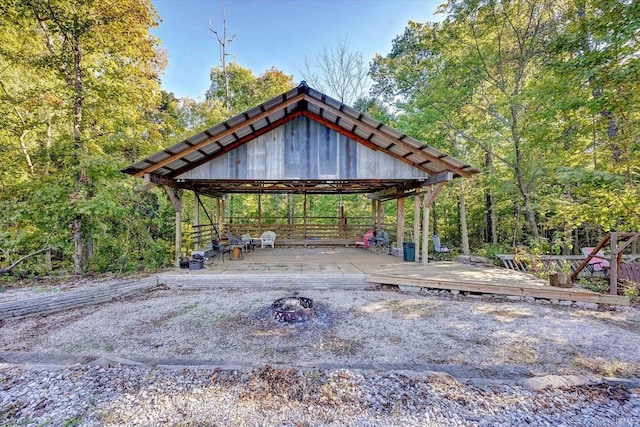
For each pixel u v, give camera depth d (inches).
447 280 232.4
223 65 636.7
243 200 640.4
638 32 216.7
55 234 270.7
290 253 394.6
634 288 213.3
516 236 501.7
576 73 247.6
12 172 280.8
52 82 311.0
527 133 325.4
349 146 280.2
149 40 315.0
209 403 88.8
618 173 265.9
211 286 247.8
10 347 143.1
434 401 89.7
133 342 147.3
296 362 122.7
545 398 91.8
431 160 258.2
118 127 319.3
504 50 409.1
